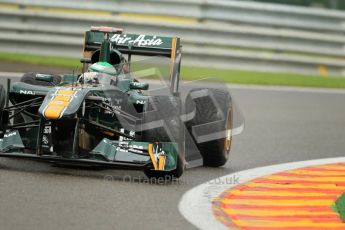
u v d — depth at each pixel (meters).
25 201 23.89
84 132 28.30
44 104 27.67
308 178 32.00
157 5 70.38
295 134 45.28
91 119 29.81
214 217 23.92
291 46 73.62
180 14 70.75
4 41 68.62
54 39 68.88
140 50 34.03
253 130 45.81
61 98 27.89
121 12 70.00
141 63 34.06
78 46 69.38
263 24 72.75
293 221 24.03
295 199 27.50
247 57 71.81
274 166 34.88
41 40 68.81
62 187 26.28
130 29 69.56
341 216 24.97
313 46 74.38
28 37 68.62
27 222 21.48
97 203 24.39
